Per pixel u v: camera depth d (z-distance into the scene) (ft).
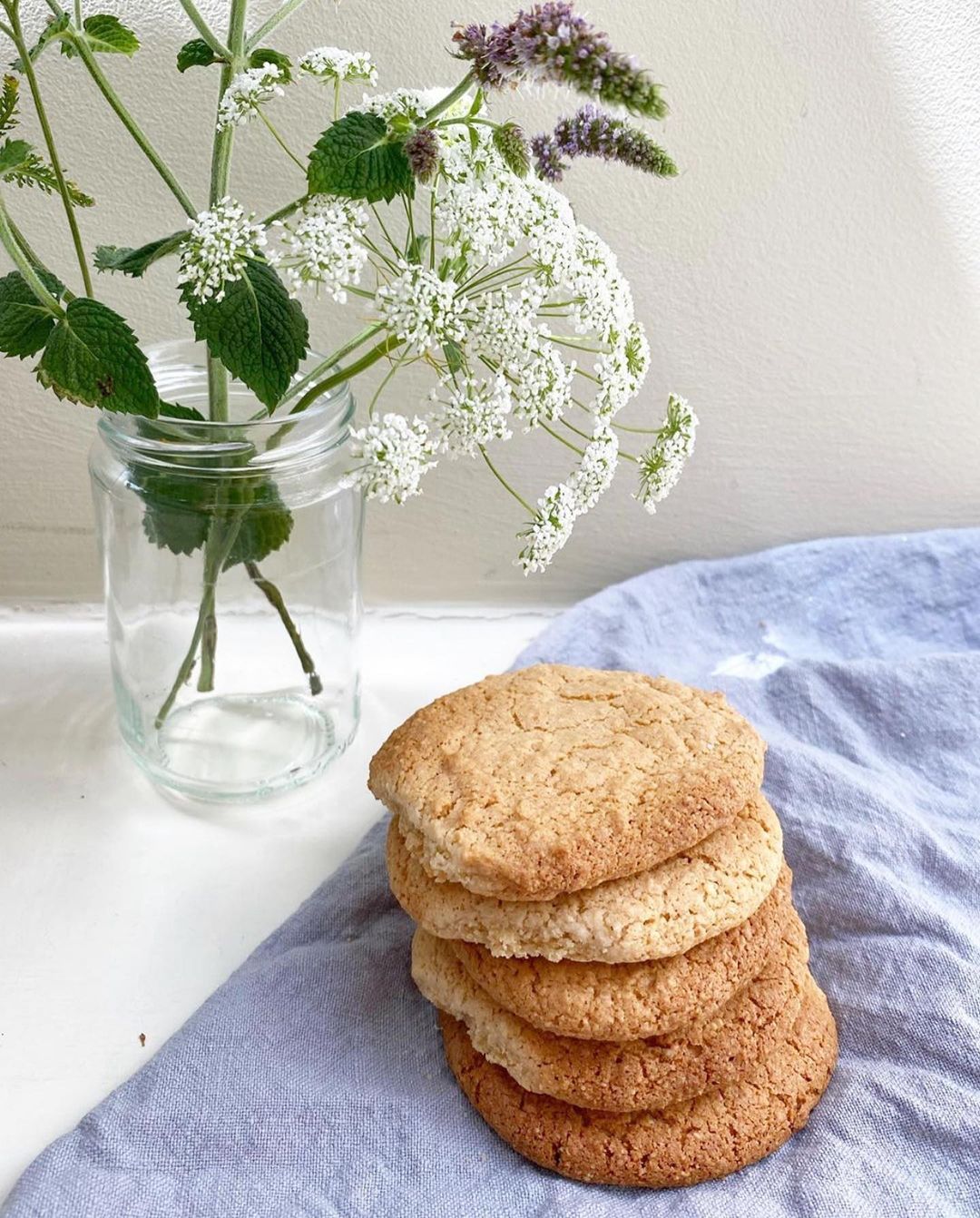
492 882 1.38
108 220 1.74
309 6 1.68
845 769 1.73
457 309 1.38
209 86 1.68
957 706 1.82
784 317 1.94
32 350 1.42
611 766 1.48
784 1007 1.45
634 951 1.37
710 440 2.02
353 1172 1.38
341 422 1.54
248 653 1.64
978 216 1.88
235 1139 1.39
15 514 1.93
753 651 2.00
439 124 1.40
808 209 1.86
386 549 2.04
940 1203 1.37
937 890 1.62
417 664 1.96
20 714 1.80
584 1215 1.36
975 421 2.06
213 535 1.54
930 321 1.96
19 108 1.67
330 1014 1.49
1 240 1.42
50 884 1.60
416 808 1.45
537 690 1.60
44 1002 1.49
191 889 1.61
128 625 1.61
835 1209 1.36
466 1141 1.41
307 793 1.73
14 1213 1.32
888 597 2.04
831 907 1.59
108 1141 1.38
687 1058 1.40
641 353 1.51
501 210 1.34
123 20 1.64
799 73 1.77
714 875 1.42
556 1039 1.41
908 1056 1.48
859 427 2.04
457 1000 1.45
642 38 1.74
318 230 1.33
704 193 1.83
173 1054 1.44
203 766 1.67
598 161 1.79
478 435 1.41
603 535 2.09
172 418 1.48
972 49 1.77
